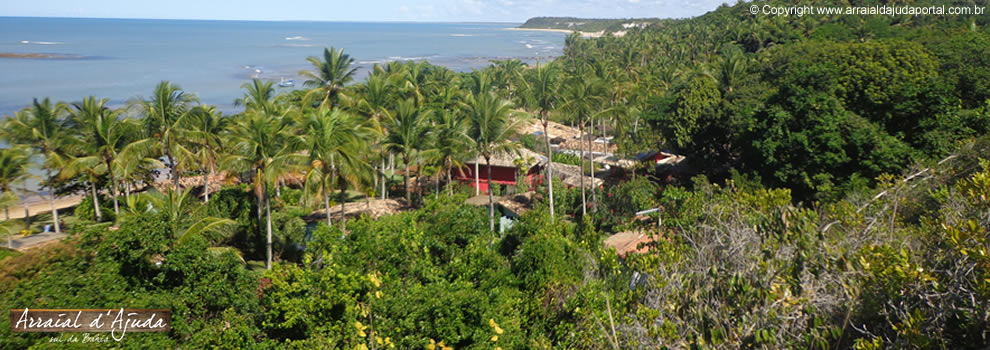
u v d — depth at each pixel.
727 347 8.24
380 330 14.24
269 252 28.48
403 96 58.66
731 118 39.25
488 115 33.50
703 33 133.88
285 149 29.11
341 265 16.98
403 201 45.06
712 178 44.91
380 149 40.97
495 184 48.75
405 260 18.72
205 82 132.25
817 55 39.50
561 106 38.66
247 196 31.39
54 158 35.47
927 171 15.70
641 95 66.50
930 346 6.99
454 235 22.73
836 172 31.56
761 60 50.84
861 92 34.38
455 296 15.27
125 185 43.88
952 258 8.30
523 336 15.34
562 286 17.00
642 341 9.30
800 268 9.28
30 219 42.28
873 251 8.34
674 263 11.51
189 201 28.28
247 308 16.48
